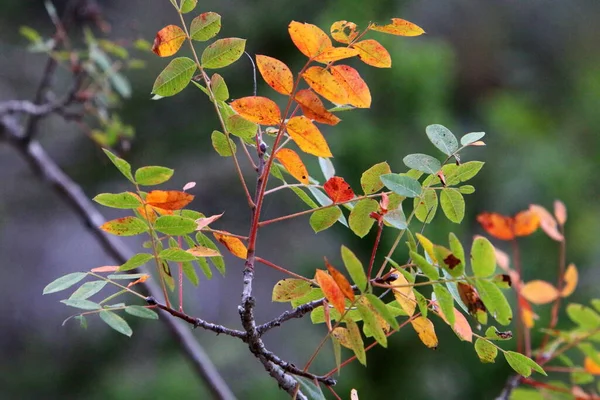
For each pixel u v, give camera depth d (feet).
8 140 8.23
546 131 14.01
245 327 5.03
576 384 6.14
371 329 4.83
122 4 13.12
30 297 15.46
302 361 11.83
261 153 5.14
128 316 13.08
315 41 4.77
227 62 4.98
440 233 10.28
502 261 5.89
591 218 12.35
